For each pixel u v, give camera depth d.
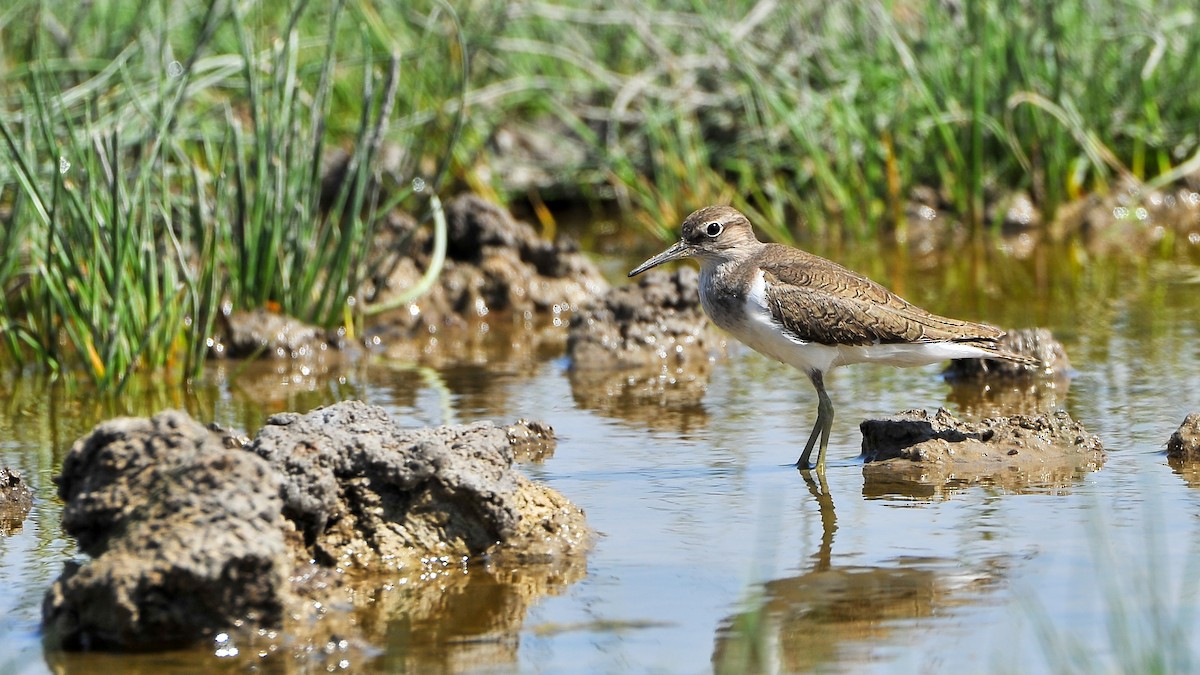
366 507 9.42
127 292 15.13
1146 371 14.15
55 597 8.20
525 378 15.18
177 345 16.00
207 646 8.12
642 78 22.88
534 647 8.12
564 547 9.70
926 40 22.45
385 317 17.72
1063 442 11.52
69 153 16.23
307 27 23.03
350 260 17.38
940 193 22.50
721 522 10.14
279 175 16.41
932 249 20.94
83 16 21.16
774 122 22.67
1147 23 22.61
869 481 11.03
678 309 16.41
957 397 13.71
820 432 12.53
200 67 18.50
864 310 11.91
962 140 21.91
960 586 8.75
